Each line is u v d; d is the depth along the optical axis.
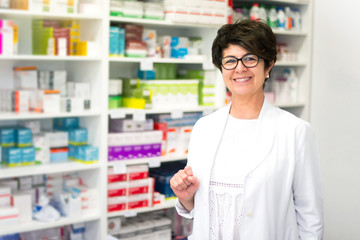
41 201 3.43
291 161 1.63
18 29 3.62
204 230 1.69
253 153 1.65
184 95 3.95
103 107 3.48
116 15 3.53
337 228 4.32
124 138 3.63
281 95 4.69
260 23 1.57
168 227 3.97
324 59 4.46
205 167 1.70
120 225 3.74
